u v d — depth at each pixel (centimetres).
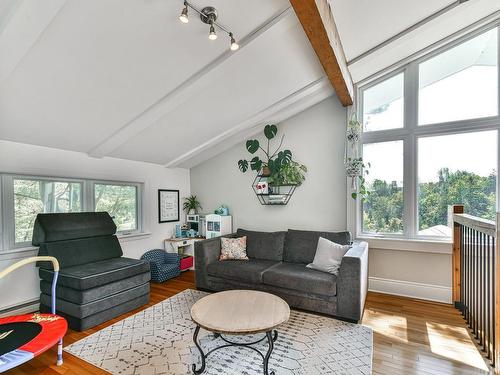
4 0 157
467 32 304
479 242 237
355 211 357
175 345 229
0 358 150
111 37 200
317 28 204
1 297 282
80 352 219
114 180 395
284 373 190
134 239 419
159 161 449
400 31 287
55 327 188
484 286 225
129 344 230
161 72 249
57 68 215
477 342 229
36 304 306
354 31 266
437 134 325
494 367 190
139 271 309
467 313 269
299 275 290
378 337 238
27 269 301
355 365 199
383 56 316
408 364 200
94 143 339
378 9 243
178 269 427
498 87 297
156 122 331
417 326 257
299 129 405
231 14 207
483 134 305
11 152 289
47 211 331
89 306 257
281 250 371
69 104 260
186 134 382
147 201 440
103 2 172
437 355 211
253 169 438
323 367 196
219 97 314
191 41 224
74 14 175
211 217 451
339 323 263
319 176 391
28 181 314
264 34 233
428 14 270
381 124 359
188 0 186
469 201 311
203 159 491
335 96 381
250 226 452
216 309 210
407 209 339
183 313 292
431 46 320
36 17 165
